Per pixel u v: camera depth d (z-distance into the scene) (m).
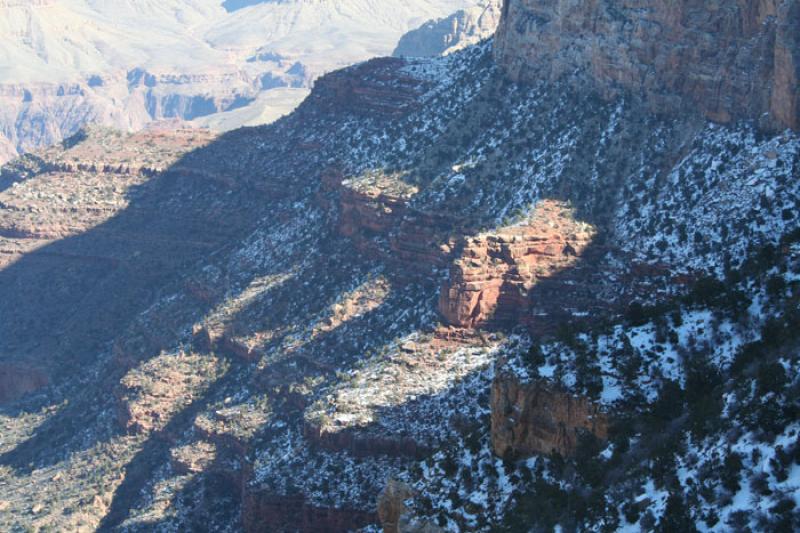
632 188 184.75
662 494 99.50
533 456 112.06
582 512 103.12
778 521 91.00
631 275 173.38
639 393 108.88
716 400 103.62
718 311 113.88
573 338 115.44
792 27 170.75
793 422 96.12
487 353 176.25
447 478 115.31
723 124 181.75
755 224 167.12
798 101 171.00
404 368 179.50
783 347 105.62
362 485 164.88
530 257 178.88
